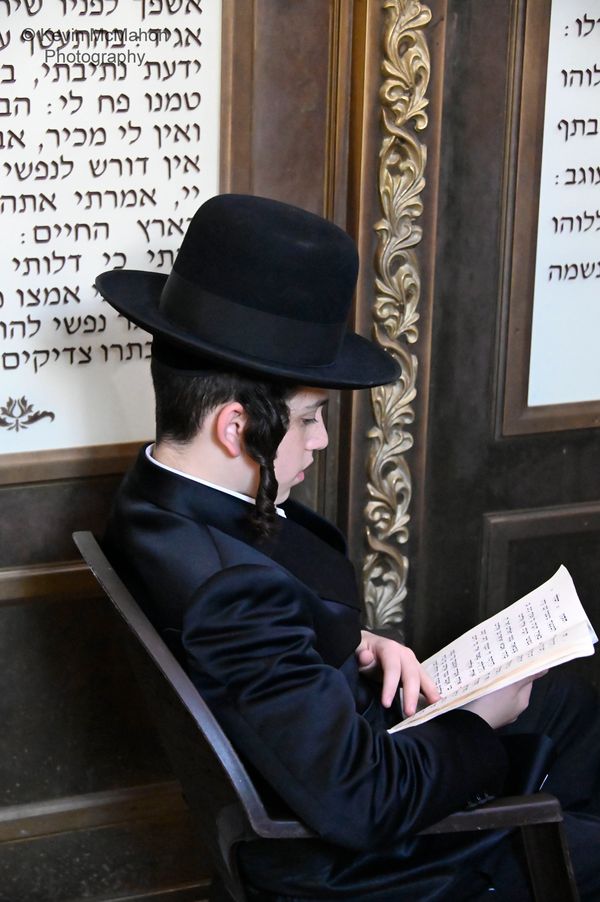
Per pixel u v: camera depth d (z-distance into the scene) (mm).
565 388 2203
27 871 2080
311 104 1917
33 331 1849
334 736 1296
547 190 2088
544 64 2020
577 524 2275
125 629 1456
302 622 1364
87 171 1820
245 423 1398
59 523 1945
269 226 1379
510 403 2164
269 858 1438
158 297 1572
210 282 1390
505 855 1489
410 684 1512
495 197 2059
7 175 1780
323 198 1970
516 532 2240
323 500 2121
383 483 2102
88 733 2055
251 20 1843
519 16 1985
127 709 2061
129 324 1892
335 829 1291
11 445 1880
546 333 2162
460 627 2260
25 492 1913
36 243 1819
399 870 1426
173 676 1283
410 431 2096
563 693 1798
